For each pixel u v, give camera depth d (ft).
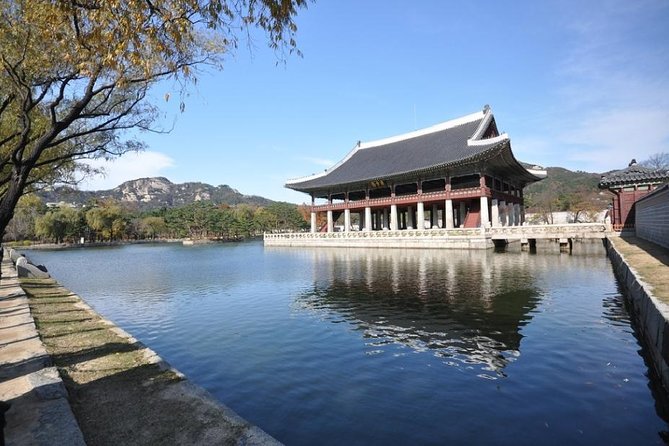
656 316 31.12
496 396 27.02
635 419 23.62
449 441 21.76
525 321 46.39
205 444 16.55
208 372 33.94
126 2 19.12
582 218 280.51
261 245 293.43
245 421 18.54
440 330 43.78
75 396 21.79
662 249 78.13
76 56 28.14
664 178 115.96
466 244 149.18
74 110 30.07
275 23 20.81
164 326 51.49
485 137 189.88
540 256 121.49
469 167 163.12
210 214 378.32
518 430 22.67
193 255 201.05
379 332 43.91
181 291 80.84
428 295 64.03
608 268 90.33
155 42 20.51
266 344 41.27
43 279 84.79
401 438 22.22
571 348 36.47
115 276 112.57
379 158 221.87
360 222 252.01
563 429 22.67
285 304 62.23
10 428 17.71
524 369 31.71
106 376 24.75
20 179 28.94
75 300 57.26
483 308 53.57
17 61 32.58
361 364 34.06
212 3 20.39
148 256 204.64
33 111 49.32
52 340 33.96
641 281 43.83
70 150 53.78
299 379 31.35
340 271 101.60
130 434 17.56
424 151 197.26
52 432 17.22
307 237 217.97
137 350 30.53
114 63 20.57
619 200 126.11
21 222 324.80
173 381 23.73
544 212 288.30
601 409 24.91
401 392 28.14
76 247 331.16
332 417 24.91
